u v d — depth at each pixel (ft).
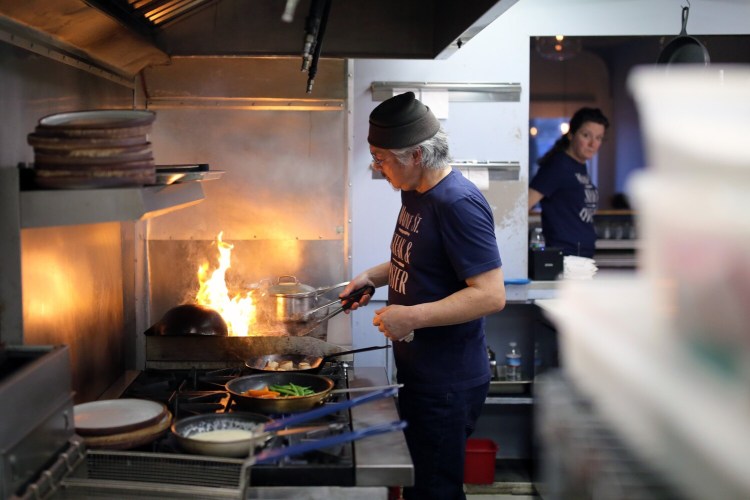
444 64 12.71
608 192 22.08
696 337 2.28
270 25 10.21
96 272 8.23
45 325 6.48
